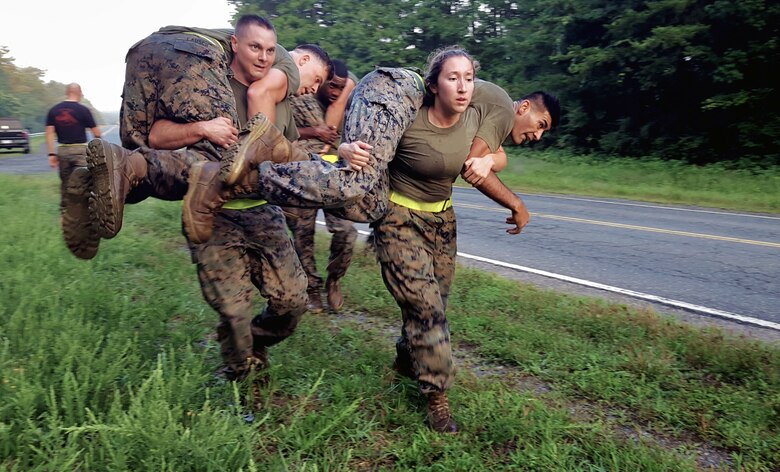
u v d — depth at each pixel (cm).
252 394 295
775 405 313
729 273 659
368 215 276
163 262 598
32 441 237
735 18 1875
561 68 2577
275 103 295
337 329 438
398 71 273
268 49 280
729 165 1823
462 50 268
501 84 2825
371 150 255
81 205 265
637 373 361
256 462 250
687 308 525
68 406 252
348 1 3481
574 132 2470
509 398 319
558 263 705
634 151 2209
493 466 262
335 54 3434
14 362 290
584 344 403
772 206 1328
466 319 449
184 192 276
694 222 1053
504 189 297
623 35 2175
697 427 300
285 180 246
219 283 282
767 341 439
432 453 270
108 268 558
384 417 295
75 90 879
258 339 321
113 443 233
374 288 531
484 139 284
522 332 418
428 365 283
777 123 1828
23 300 374
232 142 268
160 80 273
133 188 259
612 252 771
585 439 283
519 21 2827
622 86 2238
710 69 1983
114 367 281
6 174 1551
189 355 304
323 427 278
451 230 305
